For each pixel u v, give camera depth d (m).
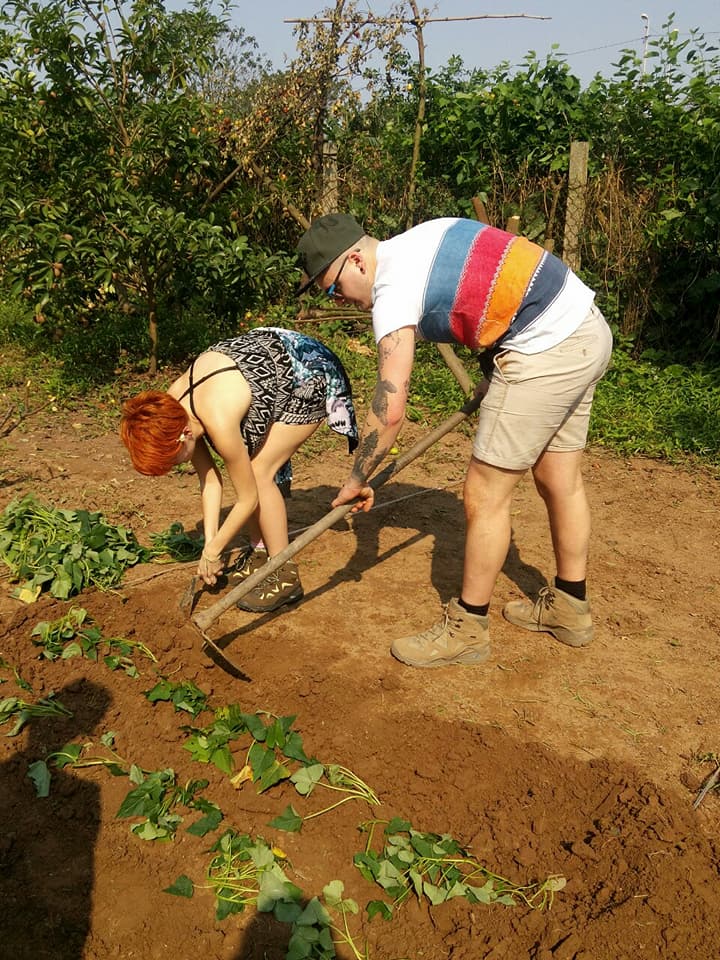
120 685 3.27
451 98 8.64
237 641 3.66
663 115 7.79
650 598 4.19
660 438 6.34
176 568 4.24
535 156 8.44
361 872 2.51
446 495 5.40
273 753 2.87
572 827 2.70
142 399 2.97
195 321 8.45
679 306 8.00
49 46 6.96
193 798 2.76
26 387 7.10
